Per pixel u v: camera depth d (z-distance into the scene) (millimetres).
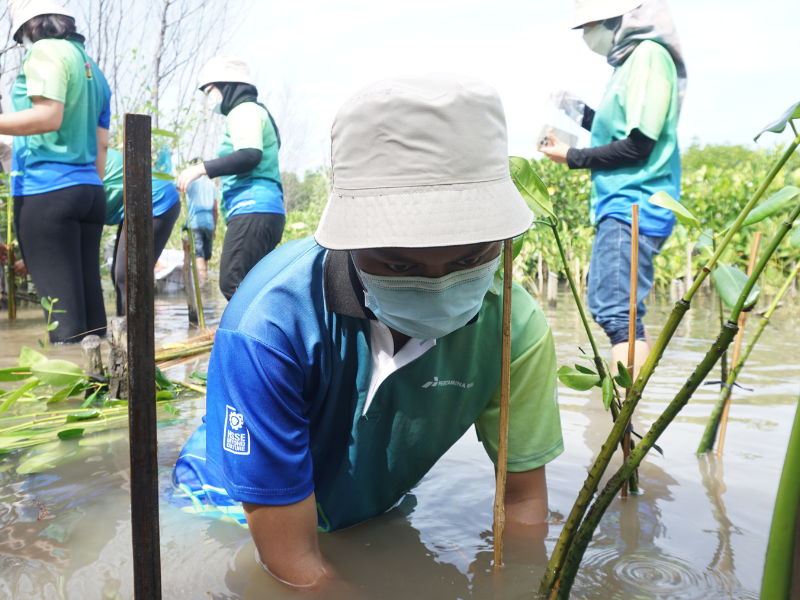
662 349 1034
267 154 4434
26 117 3504
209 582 1276
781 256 5602
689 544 1407
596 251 2879
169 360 3180
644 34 2730
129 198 788
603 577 1265
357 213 1016
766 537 1438
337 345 1315
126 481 1795
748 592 1207
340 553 1428
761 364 3363
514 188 1078
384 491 1559
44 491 1728
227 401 1265
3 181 5164
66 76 3619
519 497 1586
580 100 3078
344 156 1043
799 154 7055
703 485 1746
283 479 1252
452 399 1439
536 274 8422
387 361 1332
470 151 995
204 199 7723
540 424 1504
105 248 7590
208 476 1671
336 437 1425
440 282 1093
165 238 5059
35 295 6234
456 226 981
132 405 832
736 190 7211
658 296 7293
